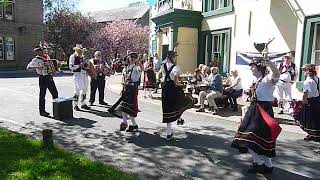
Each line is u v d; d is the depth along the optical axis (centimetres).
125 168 554
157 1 2027
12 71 2950
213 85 1029
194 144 698
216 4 1524
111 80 2106
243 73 1335
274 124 517
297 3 1121
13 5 3083
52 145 618
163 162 586
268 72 568
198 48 1617
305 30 1098
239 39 1369
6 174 480
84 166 526
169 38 1652
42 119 904
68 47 4088
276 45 1202
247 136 523
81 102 1072
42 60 936
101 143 693
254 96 546
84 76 1054
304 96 685
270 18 1223
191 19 1587
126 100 759
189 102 747
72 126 833
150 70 1319
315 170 564
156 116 980
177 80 711
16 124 844
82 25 4119
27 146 618
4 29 3028
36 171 495
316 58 1093
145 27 4406
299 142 734
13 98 1259
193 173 538
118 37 4103
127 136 750
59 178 470
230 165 577
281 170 560
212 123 902
